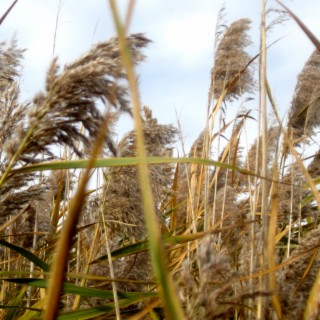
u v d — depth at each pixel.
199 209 3.99
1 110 2.30
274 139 2.77
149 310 2.33
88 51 1.84
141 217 3.63
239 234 3.11
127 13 0.95
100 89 1.79
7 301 3.60
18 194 2.57
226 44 4.07
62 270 1.06
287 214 3.70
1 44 2.21
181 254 3.51
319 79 3.55
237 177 4.39
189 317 1.31
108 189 3.64
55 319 1.05
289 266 2.41
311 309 1.80
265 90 2.80
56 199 4.23
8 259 3.86
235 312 2.40
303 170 2.43
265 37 2.88
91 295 2.60
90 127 1.92
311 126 3.63
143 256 3.42
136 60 1.76
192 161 2.10
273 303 2.19
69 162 1.99
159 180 3.88
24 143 1.99
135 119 1.01
